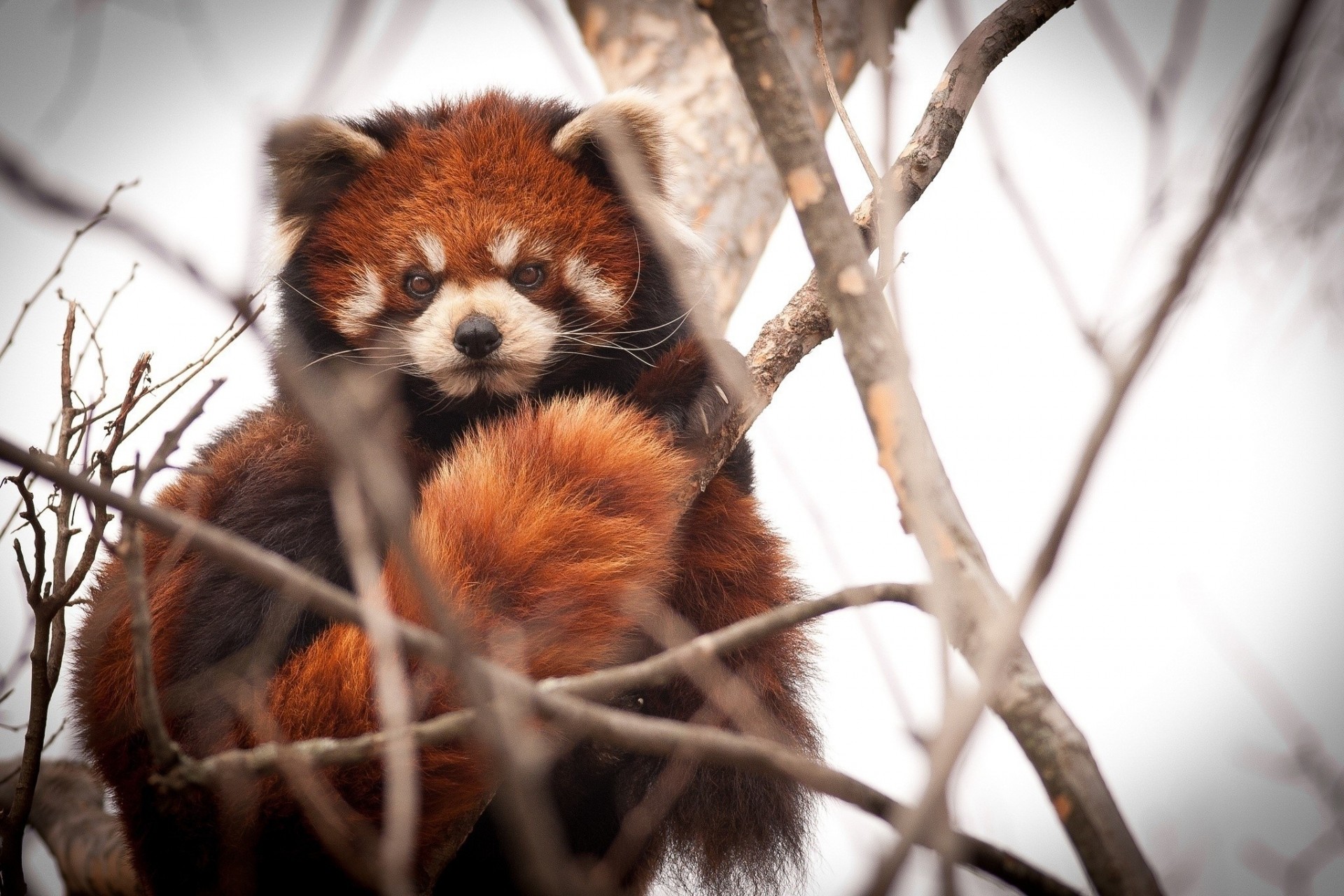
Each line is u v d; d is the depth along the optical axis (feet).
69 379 22.59
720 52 34.81
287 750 14.92
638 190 21.12
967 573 13.85
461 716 14.53
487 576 22.34
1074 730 13.94
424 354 30.25
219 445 29.96
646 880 28.96
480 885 28.45
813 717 29.35
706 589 28.66
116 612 25.79
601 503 23.49
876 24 13.12
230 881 21.91
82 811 31.42
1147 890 13.28
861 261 14.08
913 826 11.82
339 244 31.22
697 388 26.45
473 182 30.99
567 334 30.86
